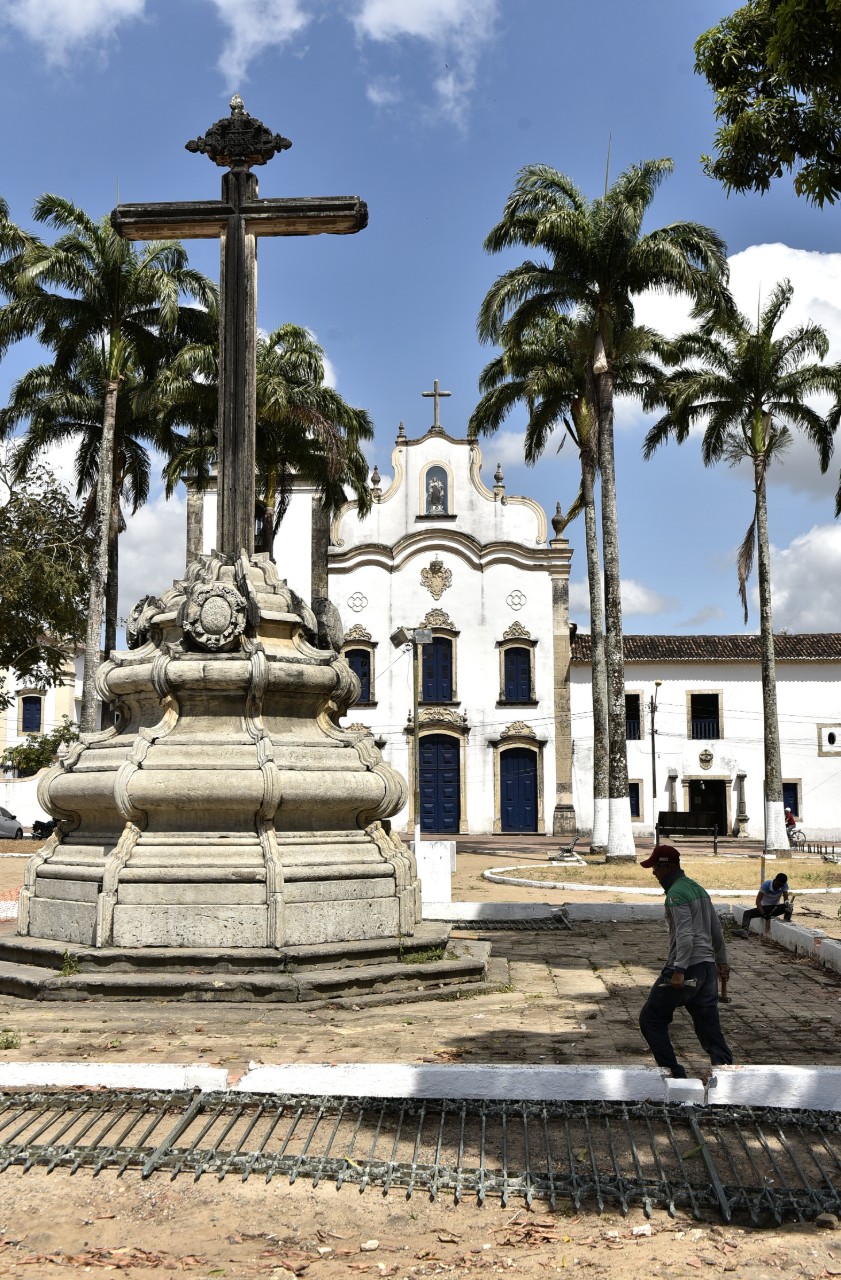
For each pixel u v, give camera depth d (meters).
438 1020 8.63
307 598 44.97
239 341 11.41
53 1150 5.56
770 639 31.08
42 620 30.52
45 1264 4.49
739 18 10.28
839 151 9.92
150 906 9.50
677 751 45.66
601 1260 4.54
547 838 42.31
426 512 45.47
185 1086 6.46
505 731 43.94
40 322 29.12
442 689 44.50
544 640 44.50
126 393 31.44
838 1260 4.55
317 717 10.96
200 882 9.54
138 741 10.02
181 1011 8.66
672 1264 4.50
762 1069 6.31
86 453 32.84
